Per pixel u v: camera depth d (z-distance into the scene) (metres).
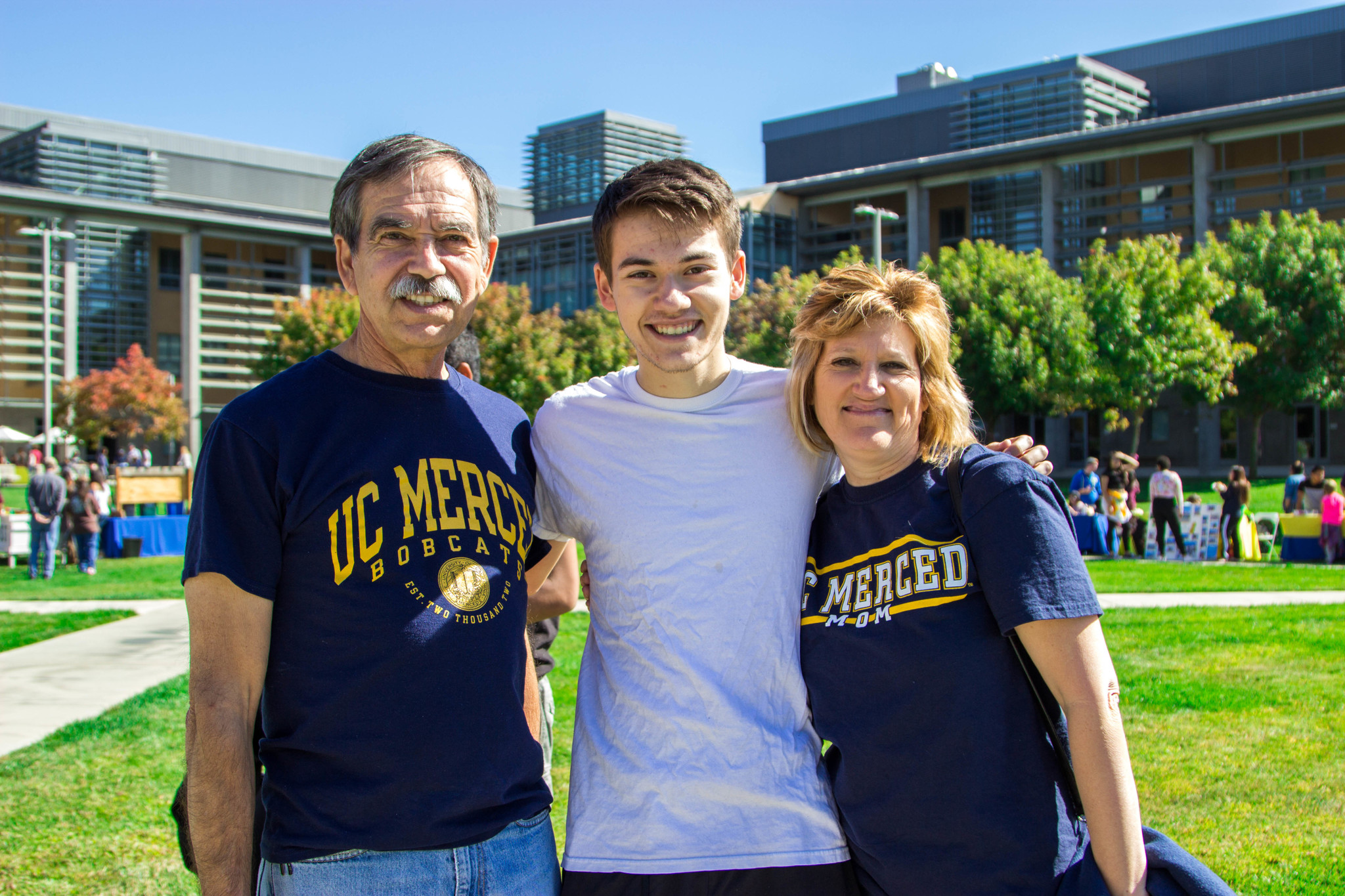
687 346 2.22
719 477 2.24
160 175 73.31
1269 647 8.45
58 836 4.65
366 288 2.03
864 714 2.06
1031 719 1.96
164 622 10.84
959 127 65.62
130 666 8.51
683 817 2.08
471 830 1.88
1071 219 51.06
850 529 2.21
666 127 91.06
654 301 2.21
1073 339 33.59
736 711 2.12
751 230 55.62
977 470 2.01
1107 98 61.59
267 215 78.25
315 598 1.86
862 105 70.56
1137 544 17.95
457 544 1.96
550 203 90.06
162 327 63.38
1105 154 49.94
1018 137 62.69
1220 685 7.12
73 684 7.85
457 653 1.90
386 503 1.92
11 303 57.47
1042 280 34.88
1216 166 47.97
